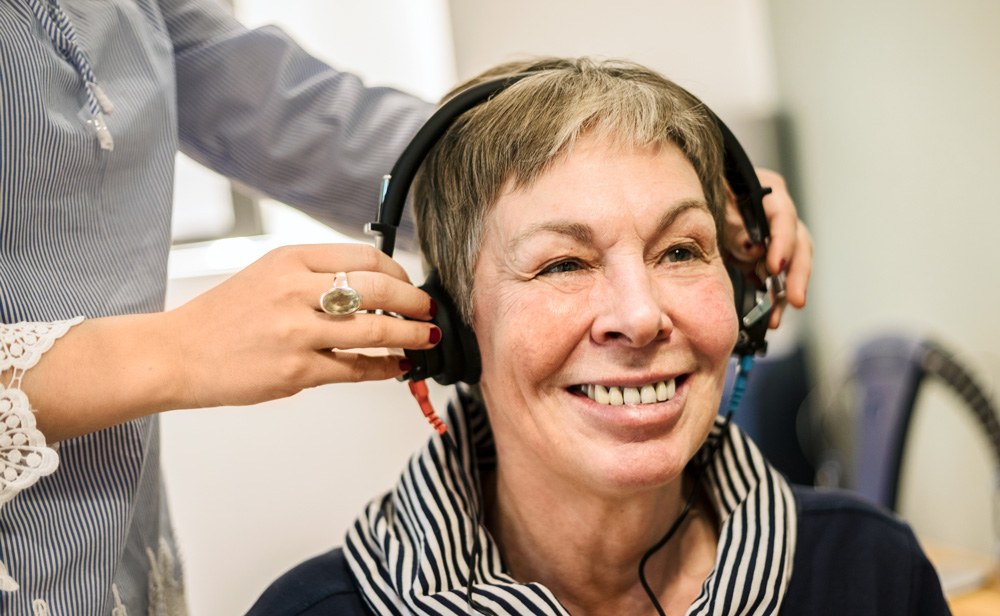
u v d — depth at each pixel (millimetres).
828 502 1016
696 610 865
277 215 2271
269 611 907
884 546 972
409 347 798
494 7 2254
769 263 996
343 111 1205
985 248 2133
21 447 703
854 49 2432
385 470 2125
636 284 803
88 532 828
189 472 2023
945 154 2219
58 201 832
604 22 2373
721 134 936
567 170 829
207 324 750
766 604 874
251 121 1182
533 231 829
